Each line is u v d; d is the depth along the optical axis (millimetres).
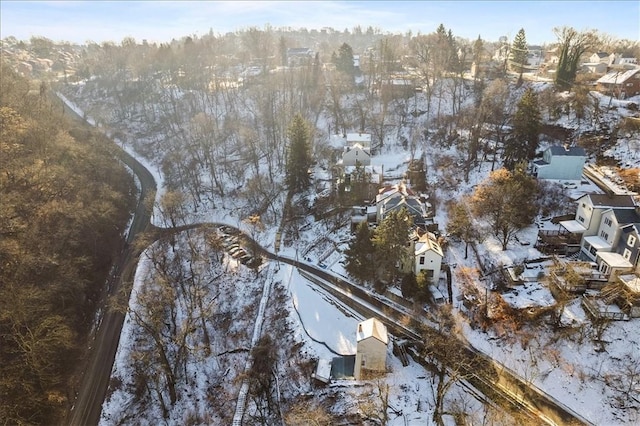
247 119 115750
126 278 66562
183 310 59844
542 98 92000
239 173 93688
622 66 108562
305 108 112688
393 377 44594
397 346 47938
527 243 59438
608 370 42688
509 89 103375
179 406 47812
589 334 45438
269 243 74312
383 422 37125
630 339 44344
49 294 52625
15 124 77125
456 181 76938
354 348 49875
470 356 46344
